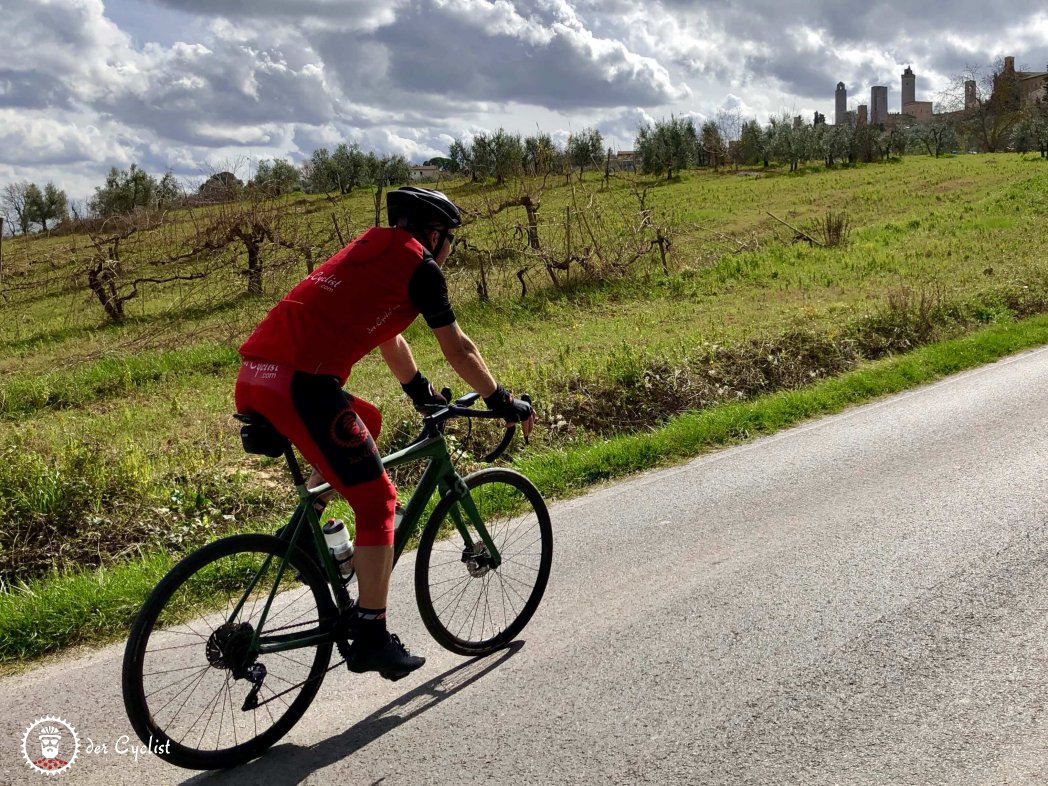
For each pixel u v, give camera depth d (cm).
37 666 386
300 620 339
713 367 927
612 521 540
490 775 285
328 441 302
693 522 526
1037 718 298
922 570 426
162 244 1819
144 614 285
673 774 279
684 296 1603
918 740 289
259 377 299
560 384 860
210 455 713
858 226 2512
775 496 566
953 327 1166
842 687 325
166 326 1562
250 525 603
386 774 290
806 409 815
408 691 345
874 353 1065
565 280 1739
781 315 1266
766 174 5353
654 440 695
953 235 2159
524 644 379
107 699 349
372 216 2616
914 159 6225
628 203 2695
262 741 307
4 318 1911
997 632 359
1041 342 1077
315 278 311
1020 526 475
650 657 357
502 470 385
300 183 4756
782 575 432
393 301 312
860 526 495
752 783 272
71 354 1454
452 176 2462
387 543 315
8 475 603
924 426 721
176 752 288
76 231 1944
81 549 558
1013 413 739
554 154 2003
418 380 363
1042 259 1636
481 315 1515
